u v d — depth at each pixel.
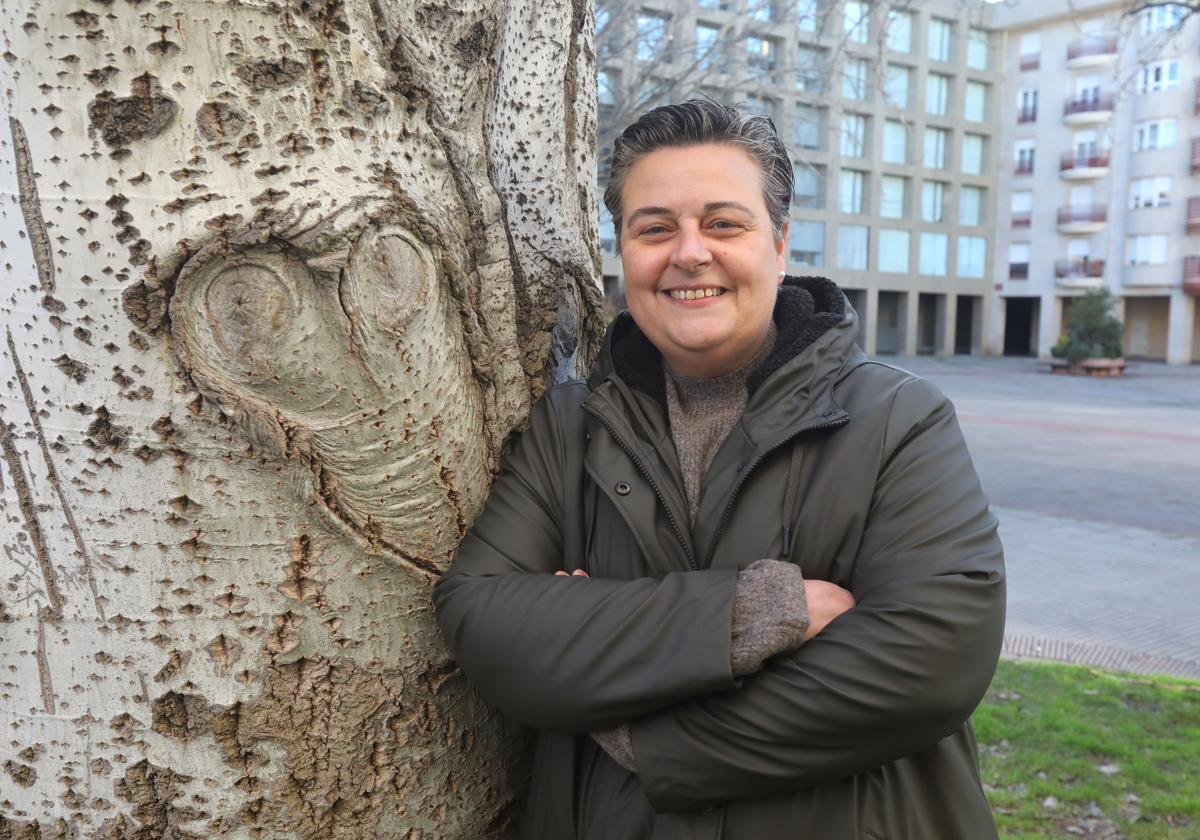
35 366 1.25
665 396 1.55
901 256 40.53
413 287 1.31
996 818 3.55
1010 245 42.47
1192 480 11.77
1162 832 3.45
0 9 1.19
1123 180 38.56
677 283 1.41
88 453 1.25
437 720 1.48
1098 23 36.91
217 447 1.25
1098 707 4.63
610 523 1.50
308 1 1.25
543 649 1.29
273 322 1.22
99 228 1.20
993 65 39.97
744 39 6.01
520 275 1.75
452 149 1.48
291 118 1.23
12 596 1.30
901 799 1.32
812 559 1.36
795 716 1.21
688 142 1.39
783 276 1.67
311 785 1.37
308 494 1.29
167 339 1.23
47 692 1.30
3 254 1.24
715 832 1.28
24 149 1.21
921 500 1.31
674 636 1.25
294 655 1.33
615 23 5.75
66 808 1.31
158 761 1.31
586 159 1.98
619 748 1.32
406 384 1.33
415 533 1.41
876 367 1.48
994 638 1.24
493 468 1.59
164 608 1.28
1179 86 36.12
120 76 1.18
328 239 1.20
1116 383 28.31
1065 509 10.04
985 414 19.17
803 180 34.75
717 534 1.39
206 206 1.19
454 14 1.47
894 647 1.19
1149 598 6.98
